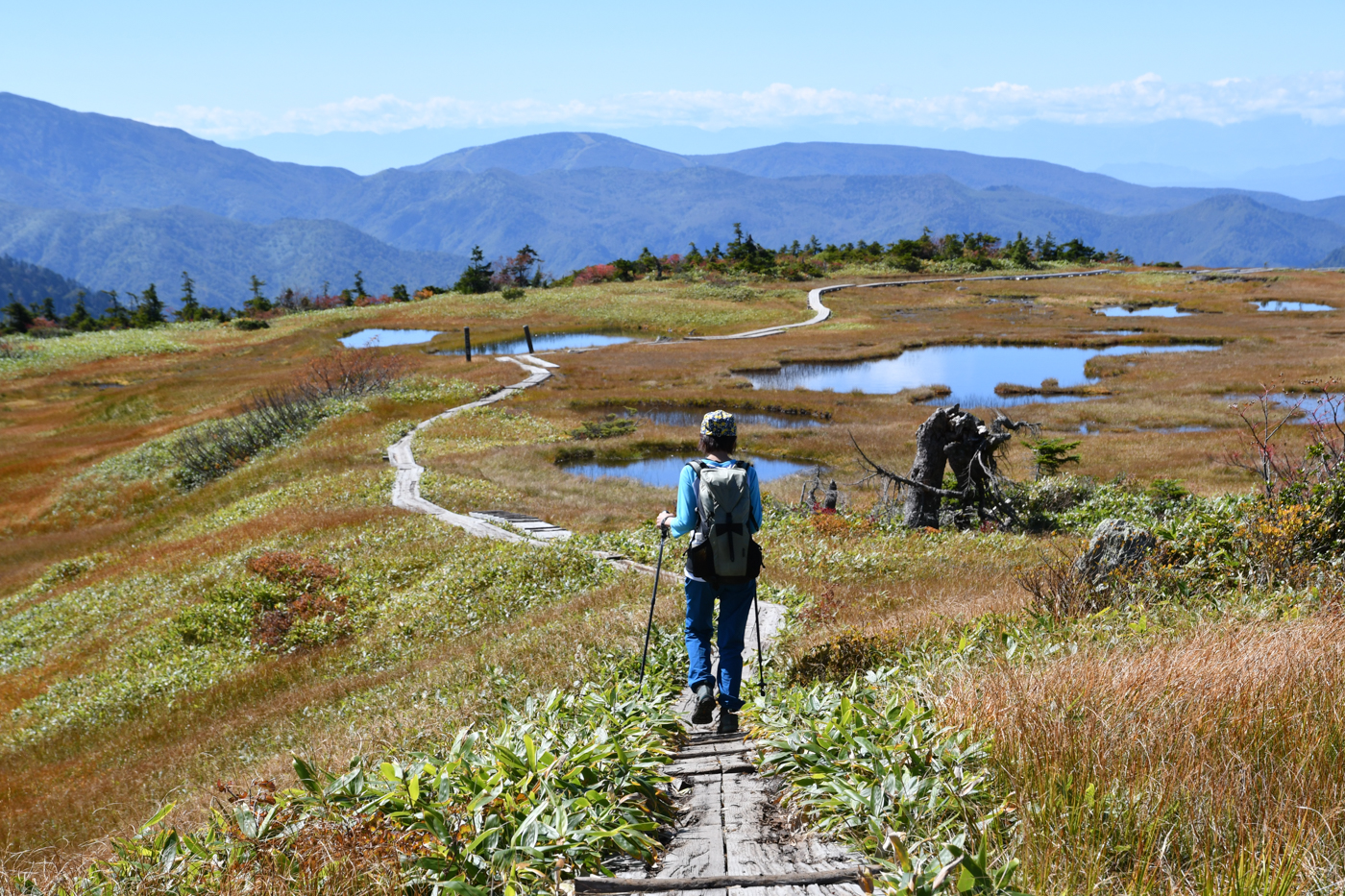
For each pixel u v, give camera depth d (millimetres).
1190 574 8070
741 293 89312
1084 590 8062
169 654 17000
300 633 16500
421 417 39531
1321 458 10633
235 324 85000
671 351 59719
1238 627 5656
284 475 30922
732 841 3434
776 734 4371
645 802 3812
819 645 7277
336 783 3654
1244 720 3549
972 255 112750
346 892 2930
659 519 5867
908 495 20672
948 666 5430
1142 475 25859
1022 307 81875
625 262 108500
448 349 66062
